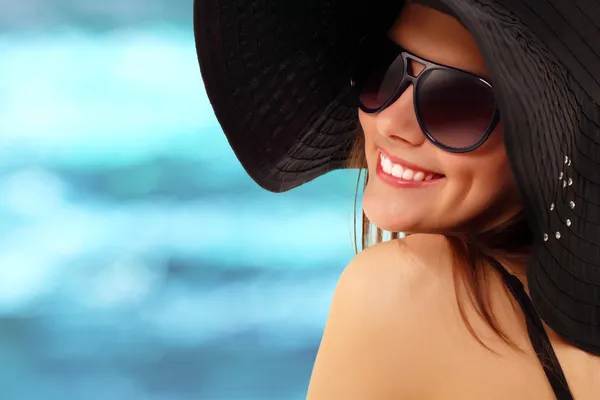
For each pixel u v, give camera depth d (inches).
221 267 308.0
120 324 281.6
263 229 327.3
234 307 285.1
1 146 394.9
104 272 309.7
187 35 495.5
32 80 448.8
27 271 310.3
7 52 473.4
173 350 268.2
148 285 299.9
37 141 399.9
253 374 255.6
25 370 262.2
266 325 276.7
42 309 290.2
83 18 501.0
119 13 503.5
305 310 283.0
